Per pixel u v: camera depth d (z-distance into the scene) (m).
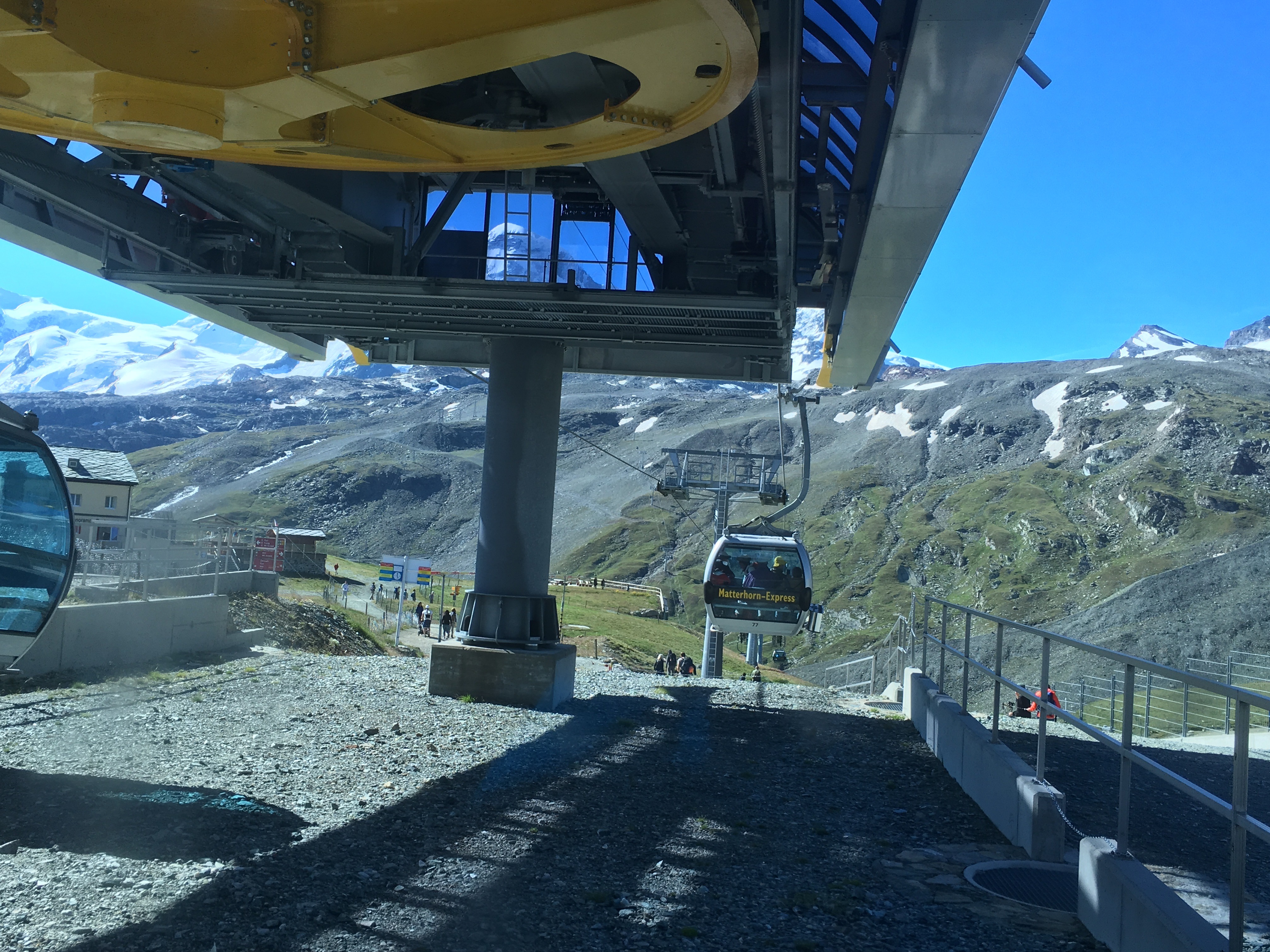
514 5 6.30
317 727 11.56
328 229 13.35
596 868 6.30
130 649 16.27
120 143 7.80
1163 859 7.51
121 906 5.03
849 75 10.64
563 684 16.48
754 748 12.38
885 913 5.58
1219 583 102.06
